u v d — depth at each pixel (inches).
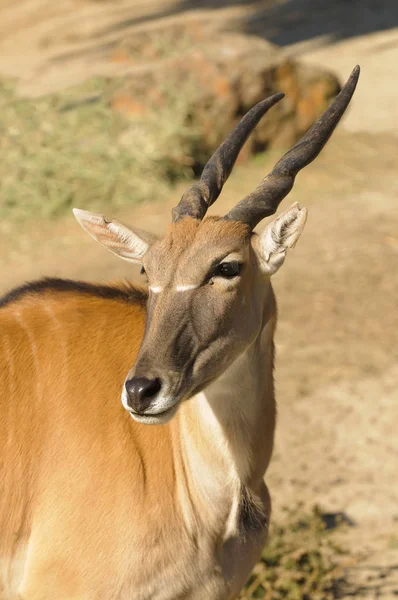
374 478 523.8
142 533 299.1
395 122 1198.9
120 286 345.7
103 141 1063.6
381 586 425.7
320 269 816.3
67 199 1011.3
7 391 310.8
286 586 407.5
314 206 960.3
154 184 1027.9
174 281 283.7
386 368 652.1
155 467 306.0
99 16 1924.2
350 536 468.8
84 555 297.3
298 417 591.8
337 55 1526.8
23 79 1353.3
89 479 300.7
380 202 960.3
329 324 719.1
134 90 1099.3
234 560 318.3
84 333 322.0
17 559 305.0
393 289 772.6
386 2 1811.0
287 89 1094.4
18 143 1076.5
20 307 331.0
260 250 296.0
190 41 1230.9
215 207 949.8
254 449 310.3
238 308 288.8
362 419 587.2
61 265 860.6
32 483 303.7
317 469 533.0
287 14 1817.2
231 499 310.0
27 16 1974.7
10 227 975.6
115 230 310.2
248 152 1069.1
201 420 304.0
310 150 312.3
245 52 1106.1
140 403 266.5
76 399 309.1
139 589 300.2
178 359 275.7
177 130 1051.3
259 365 305.9
